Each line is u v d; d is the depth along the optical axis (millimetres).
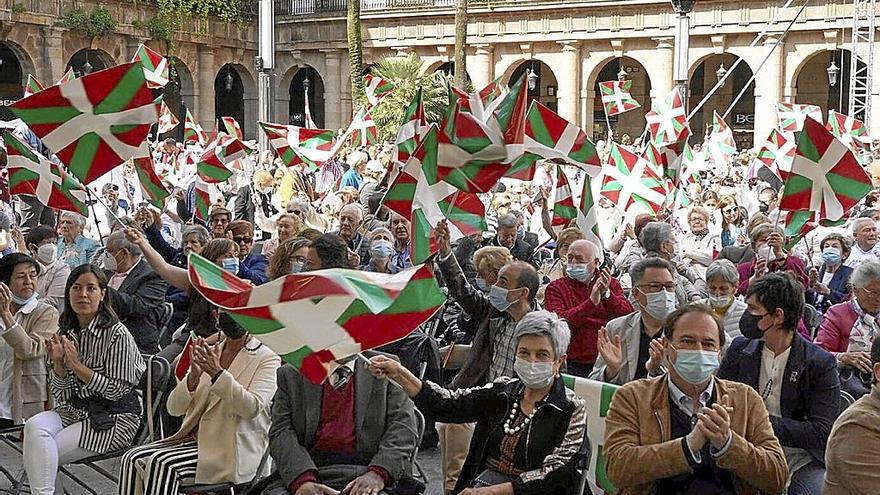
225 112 53844
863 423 5445
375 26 50250
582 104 47219
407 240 11758
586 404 6562
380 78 25516
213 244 9492
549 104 53594
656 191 14273
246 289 5902
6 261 8484
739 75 50688
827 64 49469
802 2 42656
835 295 10867
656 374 6043
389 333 5727
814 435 6355
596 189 16766
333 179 24125
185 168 25250
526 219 18266
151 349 9336
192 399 7016
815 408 6441
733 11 43875
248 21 50188
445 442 7824
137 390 8148
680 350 5559
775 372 6555
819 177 9953
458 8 39875
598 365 7691
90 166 9086
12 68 44500
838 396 6473
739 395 5645
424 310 5762
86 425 7508
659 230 10297
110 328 7633
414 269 5895
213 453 6867
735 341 6773
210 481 6828
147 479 6812
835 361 6527
